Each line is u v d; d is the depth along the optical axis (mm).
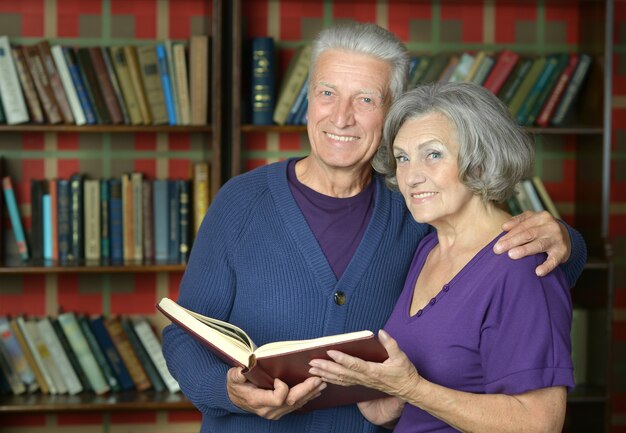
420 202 1780
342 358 1588
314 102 1998
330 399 1854
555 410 1606
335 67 1965
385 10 3854
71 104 3516
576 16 3877
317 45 2021
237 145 3479
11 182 3719
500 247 1690
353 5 3838
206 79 3529
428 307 1769
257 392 1670
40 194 3625
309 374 1683
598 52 3605
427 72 3613
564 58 3646
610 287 3535
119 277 3857
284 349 1588
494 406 1609
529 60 3637
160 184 3629
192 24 3781
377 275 2021
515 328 1637
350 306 1989
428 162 1760
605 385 3553
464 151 1725
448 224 1818
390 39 1993
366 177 2092
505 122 1753
